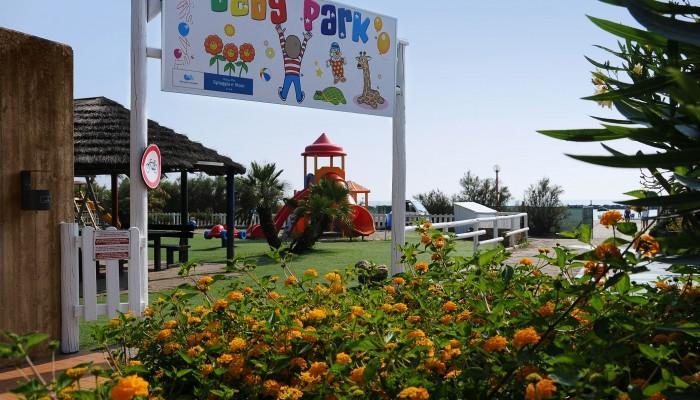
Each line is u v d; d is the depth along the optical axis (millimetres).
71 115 5559
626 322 2088
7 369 4867
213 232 21500
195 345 2891
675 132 1740
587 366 1800
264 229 16094
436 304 3334
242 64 6836
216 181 35938
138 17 5969
